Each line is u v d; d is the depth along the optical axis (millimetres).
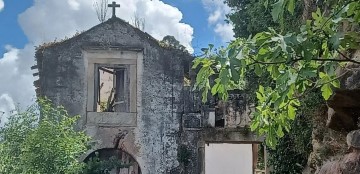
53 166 19047
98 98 25062
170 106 24203
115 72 25359
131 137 24078
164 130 24094
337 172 9156
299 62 6355
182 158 23688
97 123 24031
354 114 8852
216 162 28406
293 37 5406
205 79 6340
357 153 8680
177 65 24469
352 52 8016
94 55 24375
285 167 18516
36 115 19922
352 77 7941
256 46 5555
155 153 24000
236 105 22922
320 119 11383
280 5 5406
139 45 24531
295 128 16141
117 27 24547
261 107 7461
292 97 7031
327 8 8227
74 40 24375
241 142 22797
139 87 24344
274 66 5910
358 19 5648
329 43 5574
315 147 11453
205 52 6289
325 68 6219
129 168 27891
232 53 5488
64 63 24234
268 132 7430
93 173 22516
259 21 20859
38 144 18984
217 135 23156
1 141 19359
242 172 28688
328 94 6746
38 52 24250
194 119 23703
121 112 24172
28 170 18750
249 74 20828
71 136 20281
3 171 18750
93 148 23828
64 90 24094
